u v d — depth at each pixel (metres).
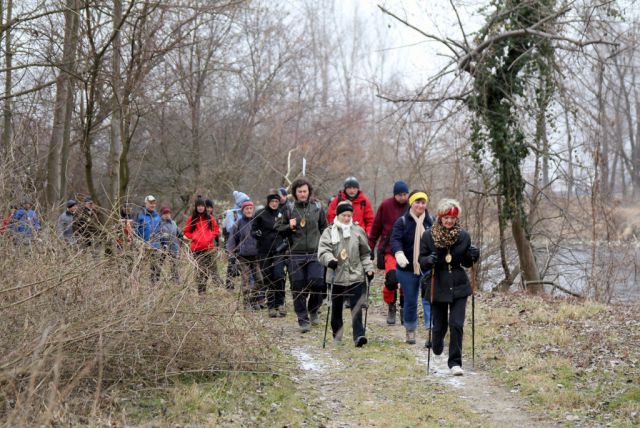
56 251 6.73
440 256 8.20
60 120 14.52
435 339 8.34
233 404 6.44
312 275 10.38
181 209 24.97
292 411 6.56
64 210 8.45
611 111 18.30
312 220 10.45
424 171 20.39
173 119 26.30
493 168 17.55
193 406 6.22
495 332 10.09
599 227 17.86
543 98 16.50
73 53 13.23
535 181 17.98
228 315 7.45
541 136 16.77
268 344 8.32
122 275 6.76
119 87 13.29
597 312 11.45
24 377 5.68
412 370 8.30
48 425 5.04
